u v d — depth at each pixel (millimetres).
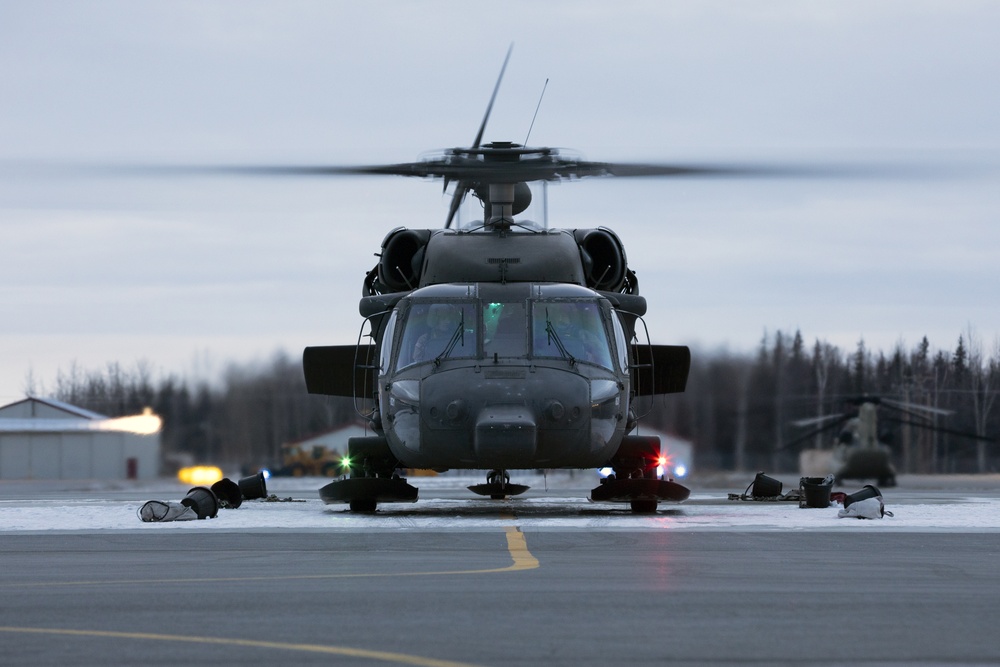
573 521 51500
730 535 44156
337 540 42750
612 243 63781
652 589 29594
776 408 183625
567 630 24109
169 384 183250
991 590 29516
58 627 24609
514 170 61406
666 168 59094
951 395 187625
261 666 20875
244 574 32812
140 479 159750
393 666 20812
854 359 186250
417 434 54781
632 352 63375
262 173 58250
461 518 53875
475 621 25125
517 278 59906
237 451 183625
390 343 58000
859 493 53031
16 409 161875
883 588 29844
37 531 47188
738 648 22391
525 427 52375
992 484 130250
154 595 28797
